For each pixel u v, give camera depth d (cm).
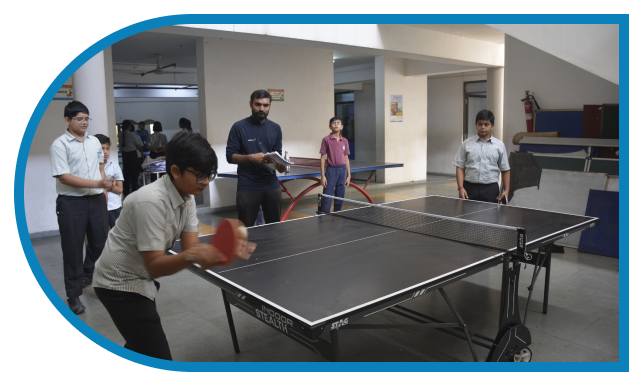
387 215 308
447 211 321
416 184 937
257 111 336
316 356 251
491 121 381
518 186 502
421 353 253
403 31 593
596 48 308
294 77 758
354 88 1148
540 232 253
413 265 199
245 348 261
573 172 464
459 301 328
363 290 170
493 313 306
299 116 773
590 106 480
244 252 135
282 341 270
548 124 518
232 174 565
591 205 443
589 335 272
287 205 725
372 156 1173
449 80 1087
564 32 320
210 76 660
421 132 953
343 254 219
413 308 316
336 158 538
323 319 145
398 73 895
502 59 779
